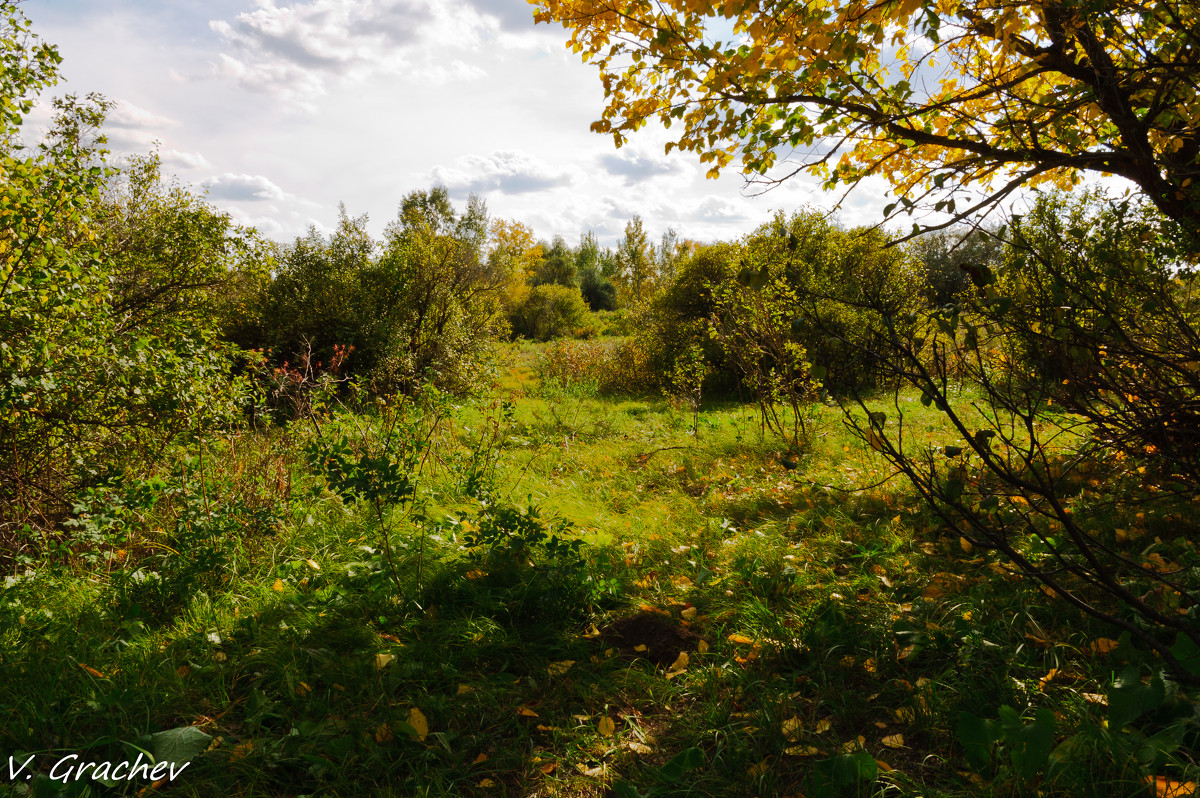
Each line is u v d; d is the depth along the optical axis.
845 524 4.24
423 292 12.66
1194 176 3.28
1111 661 2.32
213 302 9.21
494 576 3.59
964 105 3.93
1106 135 3.72
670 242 36.72
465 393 12.07
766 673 2.65
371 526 4.32
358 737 2.32
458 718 2.48
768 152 3.91
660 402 12.73
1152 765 1.80
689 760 2.08
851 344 2.42
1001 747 1.97
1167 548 3.12
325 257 12.81
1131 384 3.18
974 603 2.88
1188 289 3.80
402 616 3.26
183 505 4.26
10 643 2.89
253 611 3.30
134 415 4.95
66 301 4.30
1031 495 3.91
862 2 3.13
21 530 3.83
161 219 7.80
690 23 3.59
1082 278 3.00
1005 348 3.12
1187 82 2.91
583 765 2.19
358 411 8.57
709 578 3.61
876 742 2.20
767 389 8.42
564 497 5.63
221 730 2.38
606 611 3.36
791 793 1.99
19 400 4.16
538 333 33.09
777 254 12.35
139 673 2.70
